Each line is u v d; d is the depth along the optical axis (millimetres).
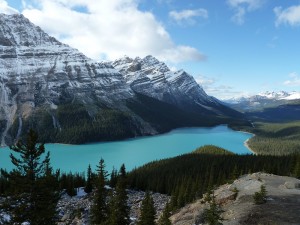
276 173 129375
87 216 78062
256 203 53375
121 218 51750
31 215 29281
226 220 48094
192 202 91562
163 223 59406
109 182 150750
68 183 125188
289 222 43000
